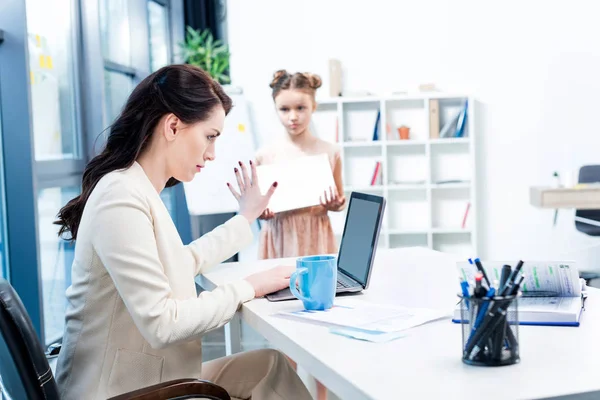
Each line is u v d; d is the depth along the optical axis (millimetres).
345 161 5438
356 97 5180
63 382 1406
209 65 5238
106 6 4320
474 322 1012
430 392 903
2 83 3090
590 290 1572
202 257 1786
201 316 1354
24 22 3076
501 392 894
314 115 5402
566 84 5211
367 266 1613
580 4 5145
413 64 5355
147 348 1387
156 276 1320
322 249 2900
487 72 5289
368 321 1279
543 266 1343
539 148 5285
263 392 1559
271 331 1313
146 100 1450
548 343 1116
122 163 1437
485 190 5367
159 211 1424
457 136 5230
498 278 1328
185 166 1498
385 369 1011
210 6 5508
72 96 3963
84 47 3984
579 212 4641
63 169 3697
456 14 5293
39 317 3160
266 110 5480
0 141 3109
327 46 5406
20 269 3145
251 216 1922
